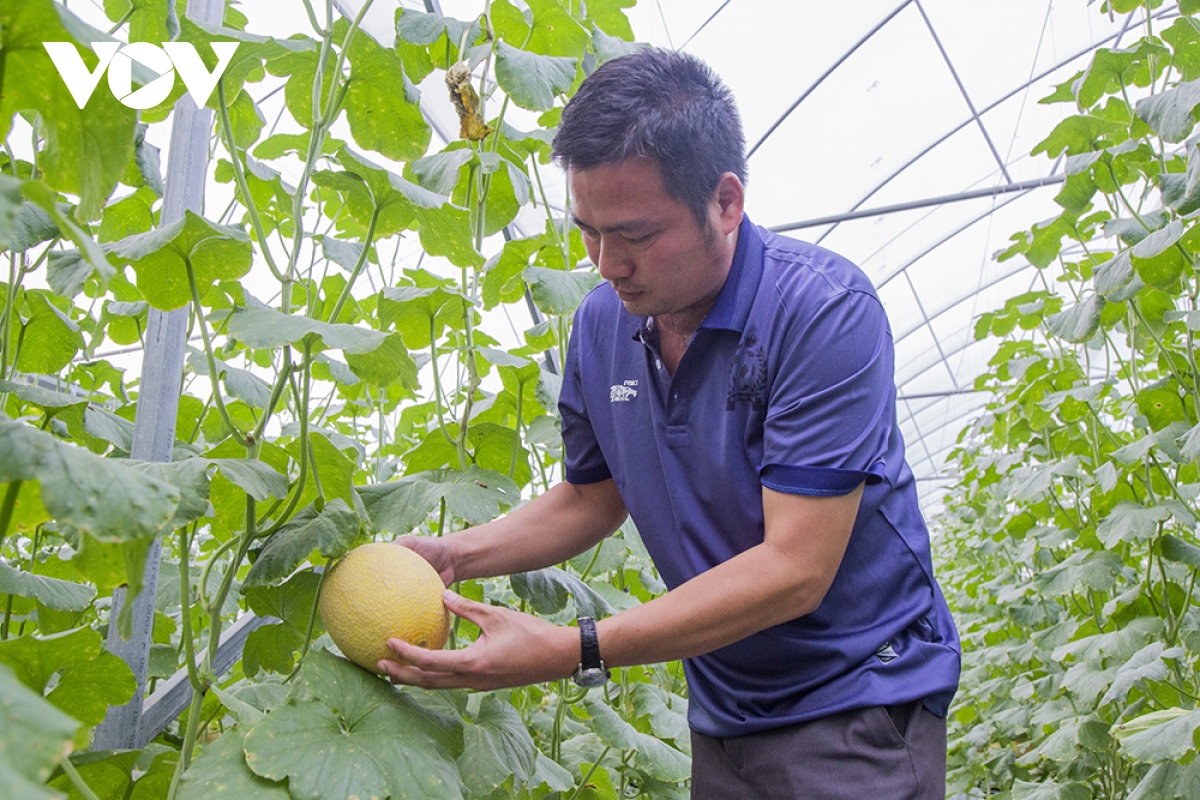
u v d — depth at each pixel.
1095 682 2.90
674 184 1.31
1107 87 2.71
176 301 1.30
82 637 1.07
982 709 4.90
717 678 1.71
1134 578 3.34
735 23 6.43
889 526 1.62
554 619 2.26
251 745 1.04
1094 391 2.96
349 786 1.04
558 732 2.09
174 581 2.14
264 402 1.94
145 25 1.54
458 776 1.20
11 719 0.52
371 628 1.20
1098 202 6.65
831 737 1.54
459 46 1.72
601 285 1.89
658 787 2.31
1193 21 2.41
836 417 1.43
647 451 1.71
